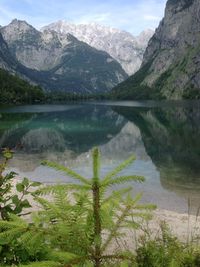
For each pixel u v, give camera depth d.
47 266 2.67
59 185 2.87
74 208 2.95
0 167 4.88
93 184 2.79
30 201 14.69
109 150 44.72
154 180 26.50
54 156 38.97
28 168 30.27
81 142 52.16
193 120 92.06
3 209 4.48
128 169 31.47
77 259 2.77
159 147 47.84
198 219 15.89
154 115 114.06
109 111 137.88
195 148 46.75
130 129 71.44
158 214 16.33
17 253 3.35
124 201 3.45
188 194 22.50
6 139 53.94
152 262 3.67
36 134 61.44
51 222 3.20
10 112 125.50
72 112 127.81
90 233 2.88
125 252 3.23
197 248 4.01
